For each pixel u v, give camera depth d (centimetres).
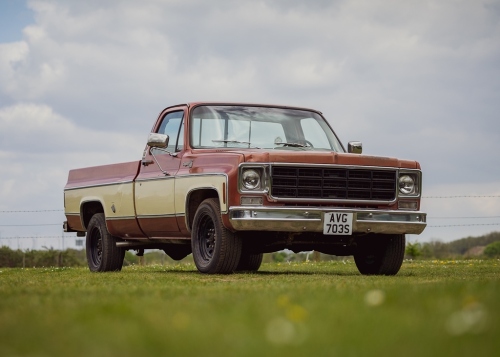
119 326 416
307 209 1066
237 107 1209
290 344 354
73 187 1437
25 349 363
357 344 356
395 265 1169
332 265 1733
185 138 1177
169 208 1183
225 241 1090
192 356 335
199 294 657
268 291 679
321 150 1204
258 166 1066
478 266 1542
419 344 354
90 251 1405
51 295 659
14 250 2673
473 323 389
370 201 1108
